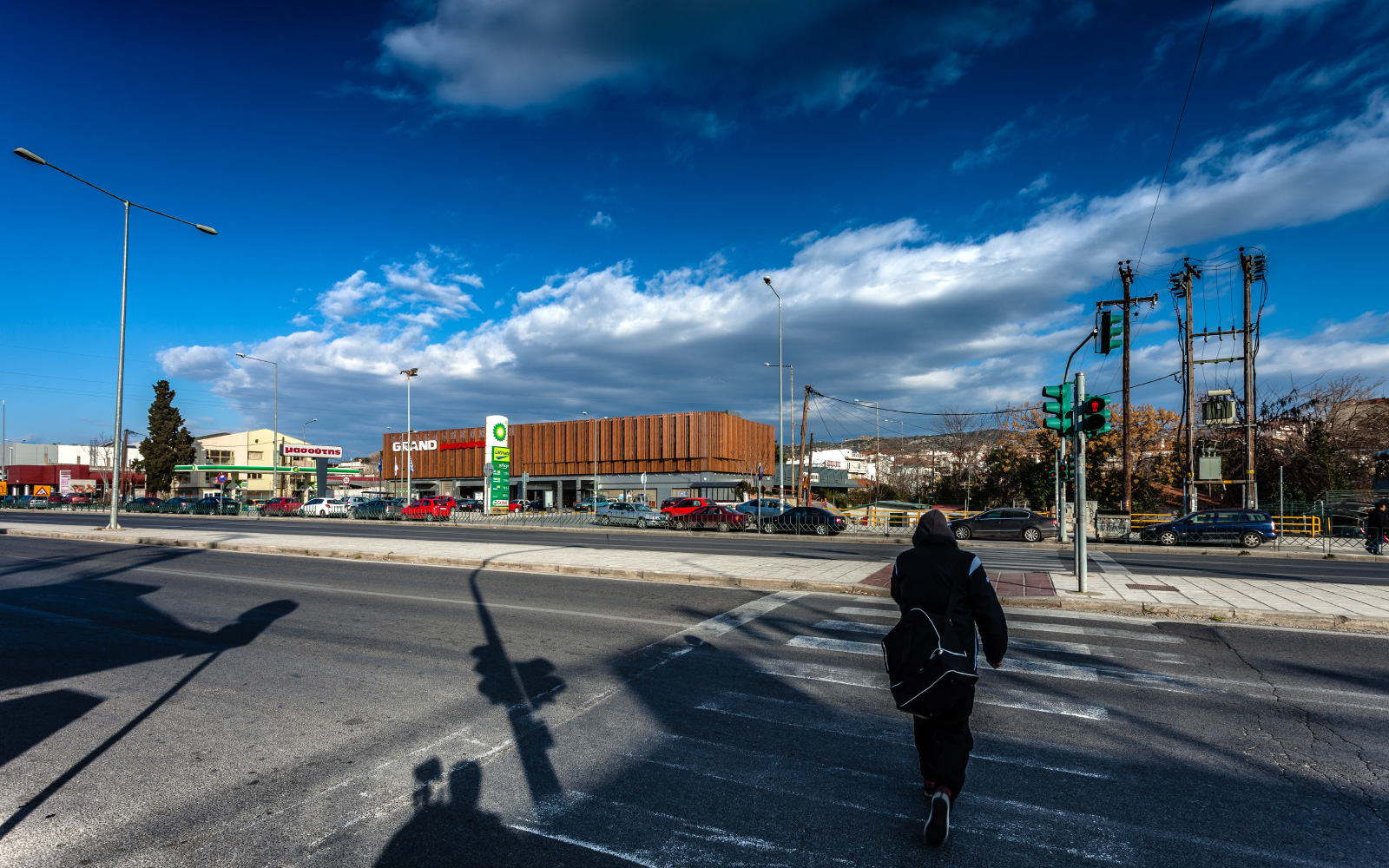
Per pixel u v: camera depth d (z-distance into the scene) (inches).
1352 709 224.7
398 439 3203.7
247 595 457.7
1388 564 777.6
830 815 152.8
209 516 2101.4
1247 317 1199.6
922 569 148.9
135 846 138.7
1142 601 410.3
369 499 2164.1
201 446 3383.4
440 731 204.2
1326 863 134.1
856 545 1037.2
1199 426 1617.9
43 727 207.2
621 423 2628.0
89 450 3804.1
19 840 140.9
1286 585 483.8
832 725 210.4
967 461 2288.4
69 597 453.1
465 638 328.5
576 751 189.2
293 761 181.9
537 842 140.9
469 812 153.6
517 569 605.3
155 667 274.7
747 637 331.6
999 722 212.7
